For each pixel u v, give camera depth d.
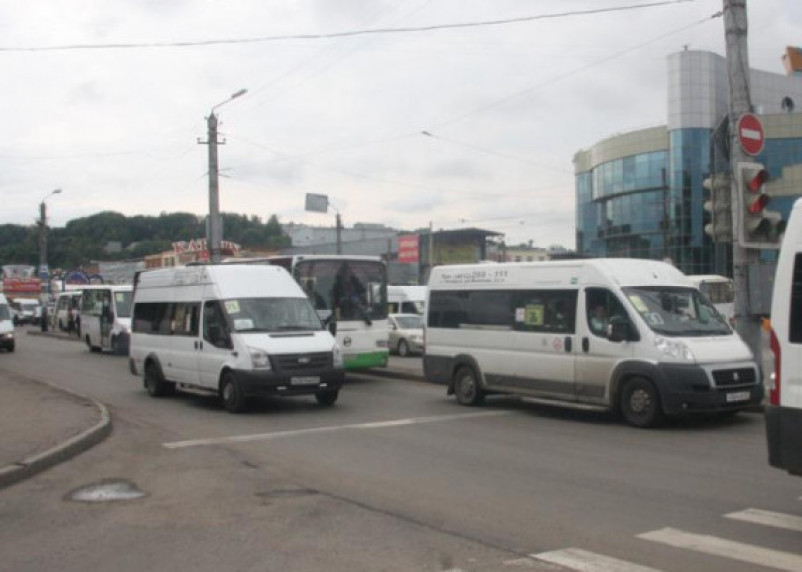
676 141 64.06
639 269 12.96
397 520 6.93
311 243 92.25
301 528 6.76
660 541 6.16
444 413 13.98
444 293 15.62
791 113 60.53
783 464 6.54
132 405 15.71
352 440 11.23
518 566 5.61
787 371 6.52
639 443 10.66
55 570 5.81
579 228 81.81
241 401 14.08
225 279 15.30
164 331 16.72
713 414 12.90
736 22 13.73
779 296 6.62
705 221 63.19
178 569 5.75
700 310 12.66
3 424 11.95
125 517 7.29
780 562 5.63
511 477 8.62
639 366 11.88
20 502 7.94
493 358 14.39
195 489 8.36
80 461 9.99
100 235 93.50
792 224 6.64
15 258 92.81
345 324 19.33
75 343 38.56
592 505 7.34
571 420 12.96
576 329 12.94
